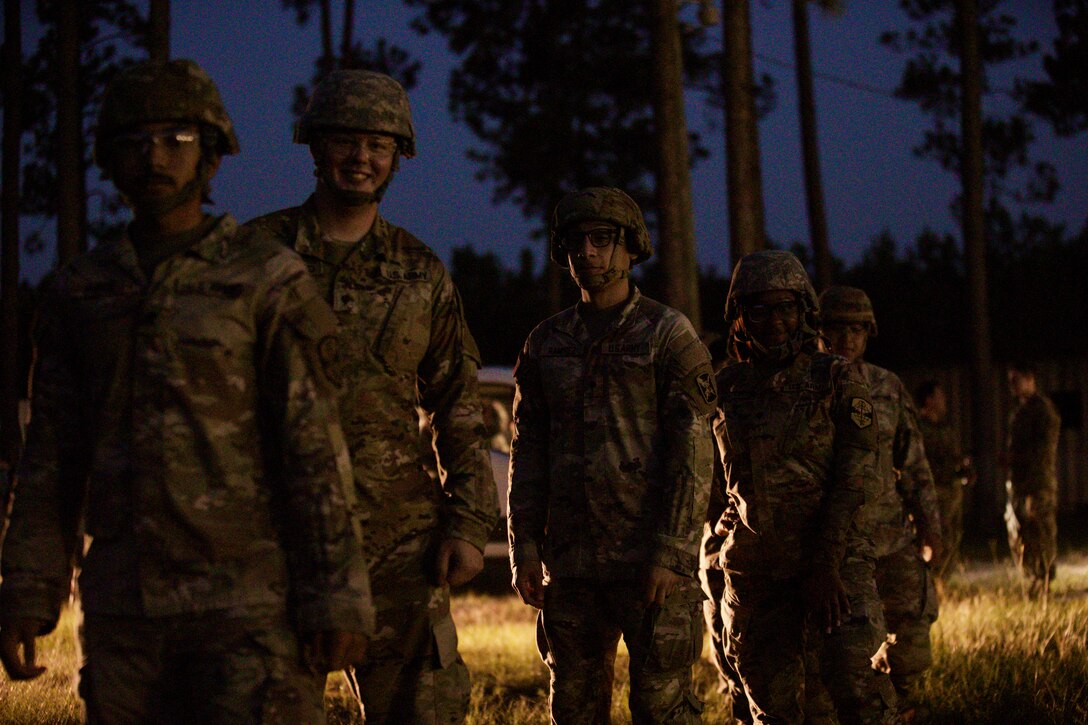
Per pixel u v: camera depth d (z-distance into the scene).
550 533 3.77
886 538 4.97
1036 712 5.27
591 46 28.02
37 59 15.70
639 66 27.91
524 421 3.88
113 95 2.49
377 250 3.12
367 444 3.04
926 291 25.97
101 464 2.41
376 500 3.05
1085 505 22.70
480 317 29.75
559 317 3.87
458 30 28.08
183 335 2.41
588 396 3.71
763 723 4.23
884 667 4.18
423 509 3.15
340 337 3.03
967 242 19.31
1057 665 6.03
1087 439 22.86
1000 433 24.12
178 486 2.38
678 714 3.59
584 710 3.74
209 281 2.46
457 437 3.21
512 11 27.81
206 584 2.39
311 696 2.47
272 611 2.43
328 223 3.12
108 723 2.38
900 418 5.12
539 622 3.85
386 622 3.08
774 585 4.17
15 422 13.08
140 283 2.44
